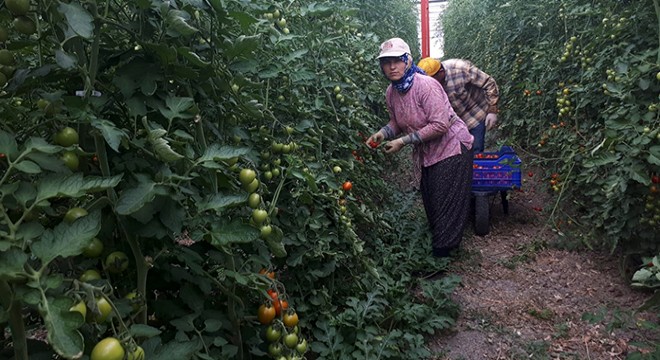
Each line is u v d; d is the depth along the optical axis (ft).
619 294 10.23
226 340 5.21
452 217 11.48
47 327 2.55
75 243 2.92
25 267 2.75
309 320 8.02
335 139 9.93
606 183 10.09
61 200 4.29
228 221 4.46
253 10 5.66
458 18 34.45
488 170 13.82
